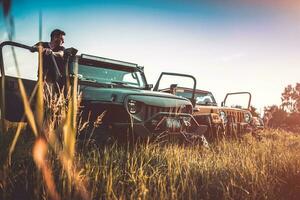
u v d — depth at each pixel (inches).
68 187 72.0
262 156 159.3
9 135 78.7
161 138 178.2
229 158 143.1
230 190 107.6
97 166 100.5
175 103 192.5
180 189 101.0
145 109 181.2
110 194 85.0
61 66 169.9
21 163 88.4
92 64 209.6
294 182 125.1
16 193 77.7
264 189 107.3
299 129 633.6
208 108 262.1
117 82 216.4
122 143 166.1
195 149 183.8
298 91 1216.8
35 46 112.9
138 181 97.1
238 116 279.9
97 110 181.5
